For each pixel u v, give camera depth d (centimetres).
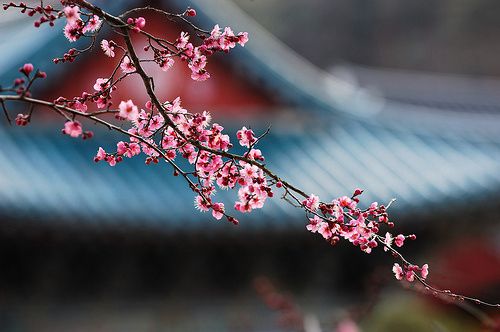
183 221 1467
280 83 1695
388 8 4575
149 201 1501
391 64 4575
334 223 375
